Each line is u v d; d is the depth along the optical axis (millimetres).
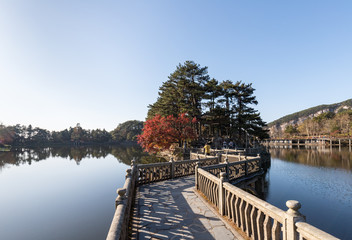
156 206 5672
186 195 6754
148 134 25641
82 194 15195
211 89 38906
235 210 4344
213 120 39312
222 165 8891
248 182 10641
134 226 4395
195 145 34688
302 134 113938
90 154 53688
